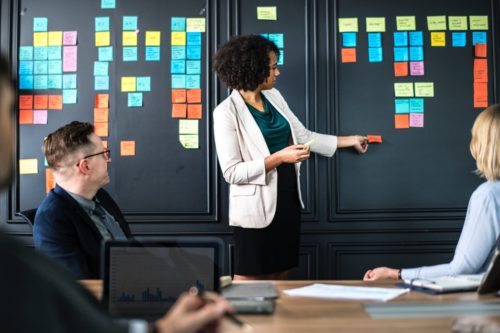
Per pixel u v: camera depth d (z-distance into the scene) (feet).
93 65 12.44
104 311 3.27
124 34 12.42
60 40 12.46
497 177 6.59
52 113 12.46
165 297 5.09
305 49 12.41
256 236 10.19
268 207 10.09
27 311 2.49
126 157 12.39
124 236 8.45
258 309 4.92
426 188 12.43
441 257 12.39
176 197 12.39
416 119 12.44
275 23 12.42
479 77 12.48
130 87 12.40
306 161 12.36
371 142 12.39
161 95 12.40
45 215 7.41
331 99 12.41
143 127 12.39
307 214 12.36
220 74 10.49
